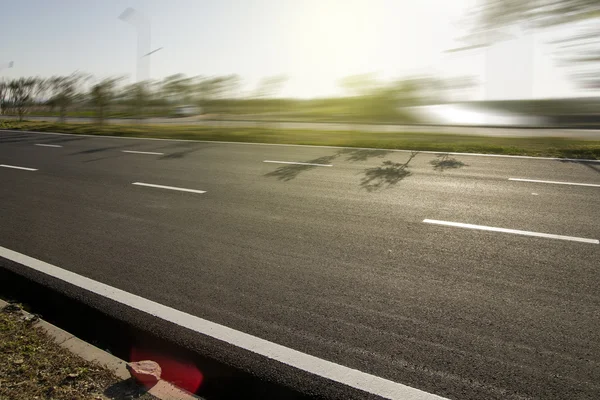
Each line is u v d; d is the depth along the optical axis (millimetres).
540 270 3977
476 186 7098
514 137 13578
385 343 2965
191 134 17359
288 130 18266
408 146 11406
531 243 4621
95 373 2783
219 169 9477
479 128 17062
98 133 19000
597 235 4789
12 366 2812
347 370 2725
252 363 2861
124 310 3604
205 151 12336
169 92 25984
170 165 10211
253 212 6168
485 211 5770
